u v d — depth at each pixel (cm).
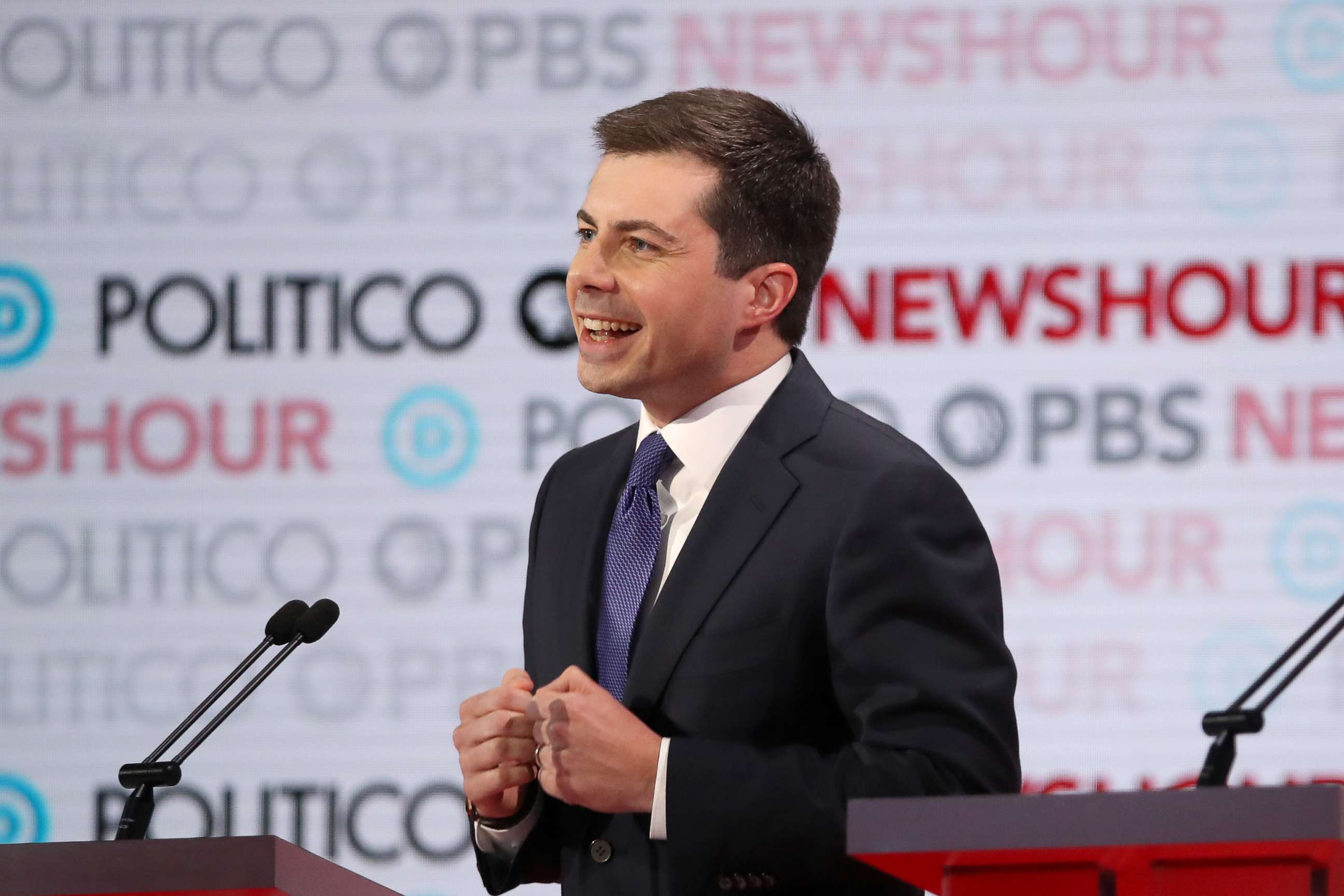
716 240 767
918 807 595
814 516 739
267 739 1432
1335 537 1394
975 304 1424
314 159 1477
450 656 1440
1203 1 1433
